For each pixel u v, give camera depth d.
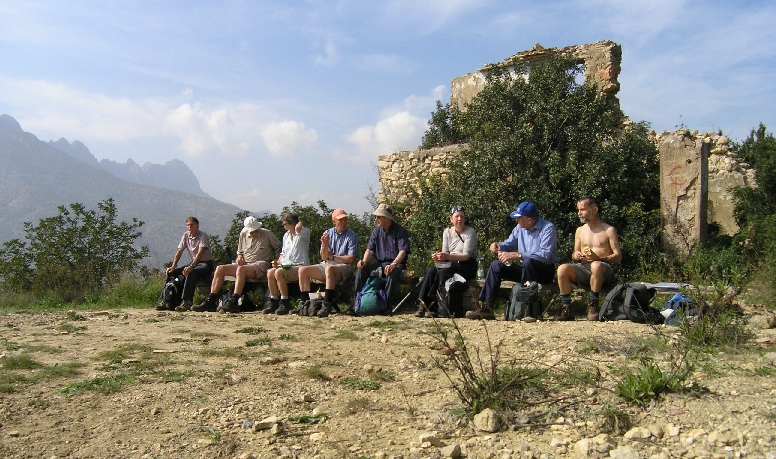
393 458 2.96
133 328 6.68
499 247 7.22
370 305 7.64
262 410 3.74
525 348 4.98
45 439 3.31
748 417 2.98
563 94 11.69
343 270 8.10
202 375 4.46
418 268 10.38
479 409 3.42
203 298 9.37
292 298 8.78
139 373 4.50
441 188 12.35
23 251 12.86
